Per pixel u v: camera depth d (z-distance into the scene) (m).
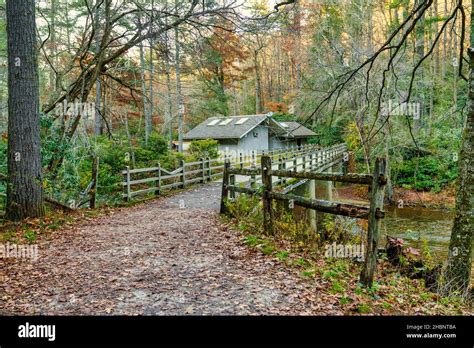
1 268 5.60
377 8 19.20
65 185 11.77
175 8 11.27
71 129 12.45
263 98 41.91
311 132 37.34
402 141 18.69
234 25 10.62
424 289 5.98
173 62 12.01
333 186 24.12
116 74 14.52
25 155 8.74
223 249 6.45
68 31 19.31
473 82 5.83
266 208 7.29
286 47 21.20
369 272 4.85
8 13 8.53
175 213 10.41
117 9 12.20
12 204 8.72
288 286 4.68
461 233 6.00
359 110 16.47
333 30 19.86
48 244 7.04
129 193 12.75
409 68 16.64
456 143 17.80
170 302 4.29
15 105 8.70
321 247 7.03
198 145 23.20
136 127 26.88
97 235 7.76
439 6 20.42
